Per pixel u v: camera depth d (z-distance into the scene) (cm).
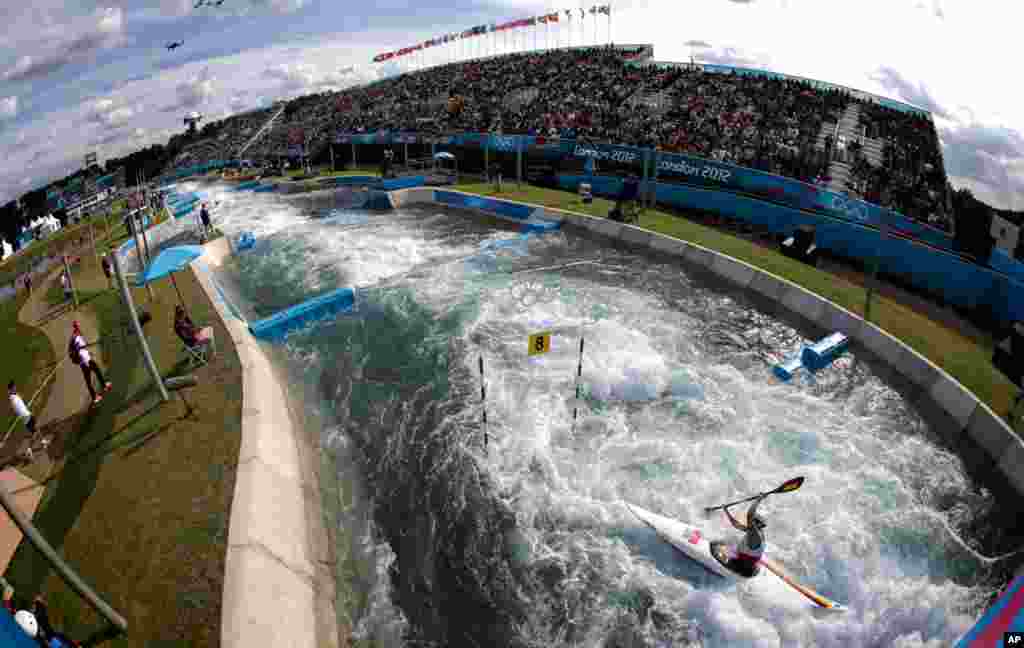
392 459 1484
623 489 1316
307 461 1490
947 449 1406
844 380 1683
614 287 2383
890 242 2267
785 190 2938
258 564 1071
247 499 1220
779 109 3922
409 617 1061
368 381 1856
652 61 5356
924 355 1653
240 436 1450
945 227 2405
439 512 1299
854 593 1055
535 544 1196
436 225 3603
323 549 1213
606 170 4003
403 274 2742
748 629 977
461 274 2667
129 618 977
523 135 4406
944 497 1270
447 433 1556
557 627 1027
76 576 876
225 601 986
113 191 6181
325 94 9481
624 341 1928
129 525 1189
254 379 1756
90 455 1444
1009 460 1291
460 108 5794
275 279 2939
